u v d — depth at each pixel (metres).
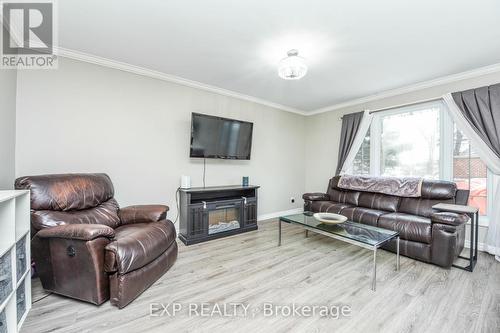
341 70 2.94
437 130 3.31
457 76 3.02
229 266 2.36
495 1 1.69
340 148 4.36
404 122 3.66
